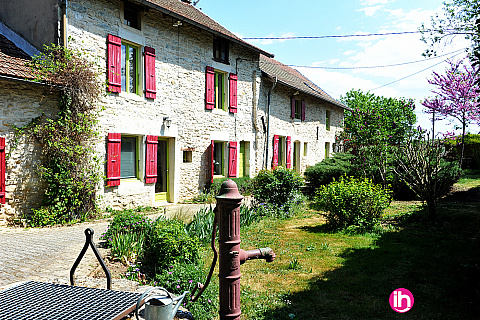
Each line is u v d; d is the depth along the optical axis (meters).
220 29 12.66
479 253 5.86
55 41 7.84
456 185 14.15
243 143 13.97
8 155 7.04
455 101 16.25
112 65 8.71
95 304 1.99
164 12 9.24
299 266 5.39
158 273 4.82
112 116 8.74
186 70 11.03
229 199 2.00
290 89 16.77
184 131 11.02
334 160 14.60
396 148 12.13
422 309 3.95
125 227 5.80
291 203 10.16
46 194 7.48
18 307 1.94
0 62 7.12
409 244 6.62
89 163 8.15
